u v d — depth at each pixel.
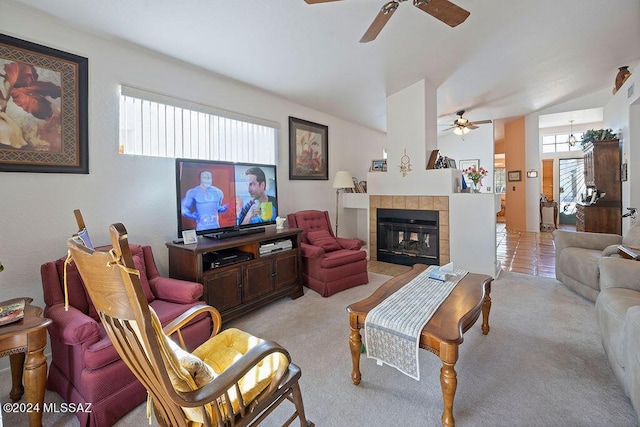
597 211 5.18
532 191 7.75
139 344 0.97
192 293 2.08
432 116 4.44
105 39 2.43
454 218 4.18
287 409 1.65
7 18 1.96
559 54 3.82
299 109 4.41
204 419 1.03
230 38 2.55
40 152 2.11
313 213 4.12
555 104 6.87
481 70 4.01
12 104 1.99
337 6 2.34
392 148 4.68
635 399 1.35
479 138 7.59
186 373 1.05
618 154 5.04
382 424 1.53
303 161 4.49
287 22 2.45
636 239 2.81
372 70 3.61
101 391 1.53
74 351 1.61
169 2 2.05
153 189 2.77
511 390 1.75
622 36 3.55
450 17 2.17
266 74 3.30
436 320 1.64
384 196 4.82
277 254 3.11
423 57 3.45
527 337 2.35
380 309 1.79
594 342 2.26
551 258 4.97
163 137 2.84
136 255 2.25
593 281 2.91
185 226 2.67
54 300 1.84
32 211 2.10
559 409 1.59
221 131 3.34
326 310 2.96
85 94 2.32
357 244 3.83
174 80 2.89
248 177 3.23
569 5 2.76
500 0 2.57
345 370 1.98
